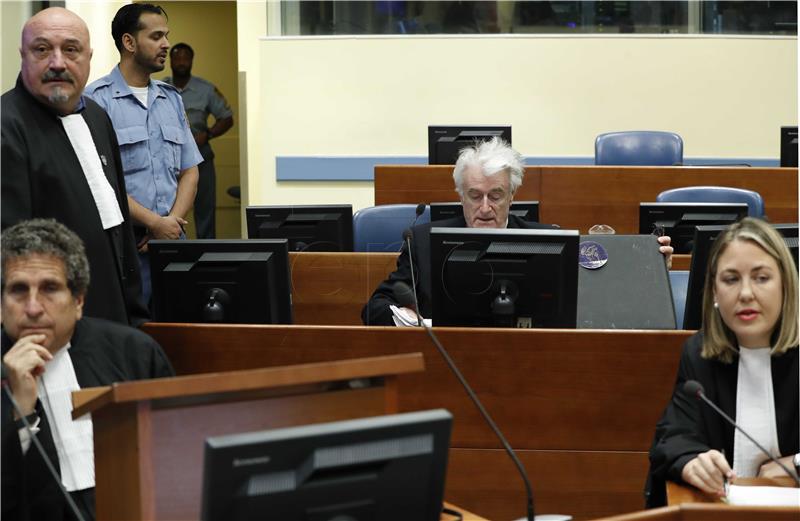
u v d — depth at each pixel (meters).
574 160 9.66
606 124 9.65
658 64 9.61
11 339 2.83
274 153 9.75
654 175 7.01
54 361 2.85
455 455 3.41
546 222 7.08
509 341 3.37
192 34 11.03
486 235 3.44
